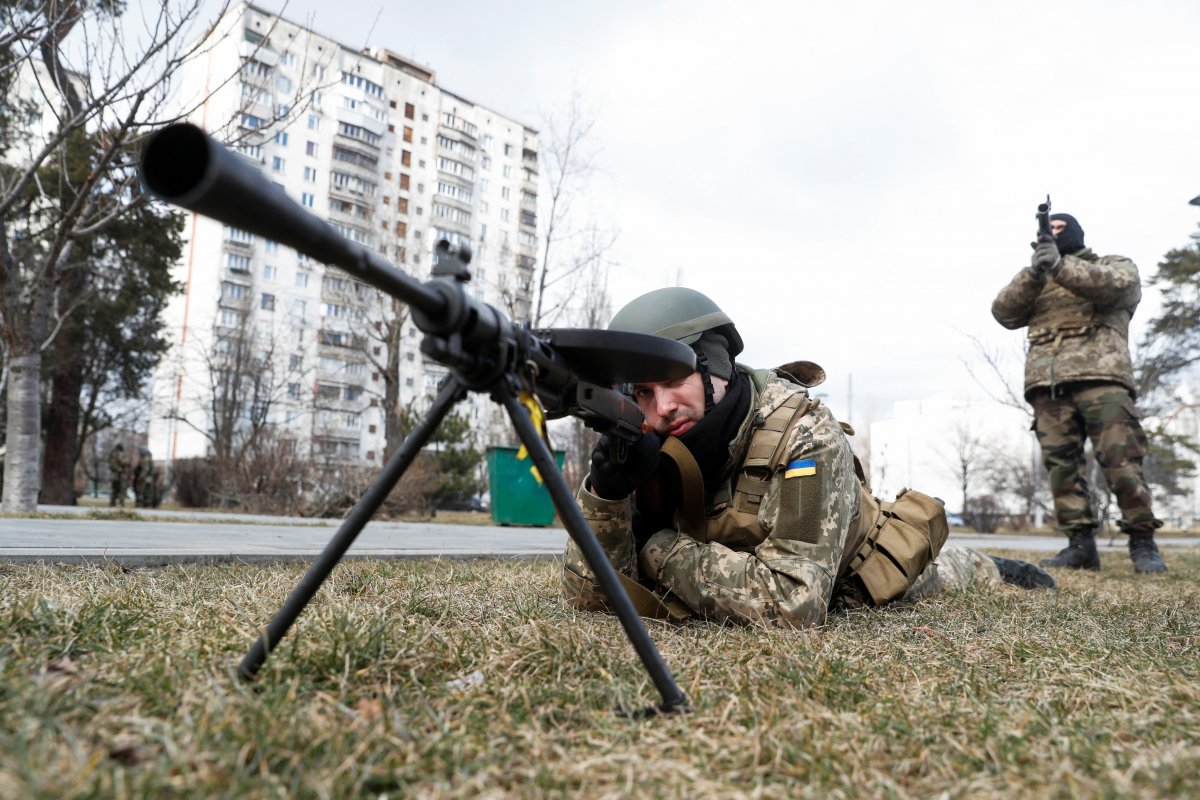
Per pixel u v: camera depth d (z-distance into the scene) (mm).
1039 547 13133
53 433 21438
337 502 15586
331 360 50938
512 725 1430
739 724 1503
